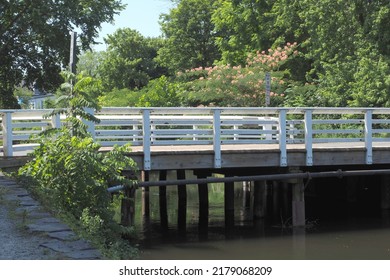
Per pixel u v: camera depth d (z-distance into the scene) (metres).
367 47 25.89
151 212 19.14
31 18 26.94
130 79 58.16
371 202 20.53
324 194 22.36
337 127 23.89
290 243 13.54
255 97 24.97
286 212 17.80
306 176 15.44
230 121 15.16
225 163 14.86
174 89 26.34
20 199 9.42
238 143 16.12
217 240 13.98
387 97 23.39
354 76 24.47
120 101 28.77
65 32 28.25
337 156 16.16
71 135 11.08
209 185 28.45
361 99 23.92
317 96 26.03
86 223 9.17
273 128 20.36
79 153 10.61
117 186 12.04
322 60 28.25
